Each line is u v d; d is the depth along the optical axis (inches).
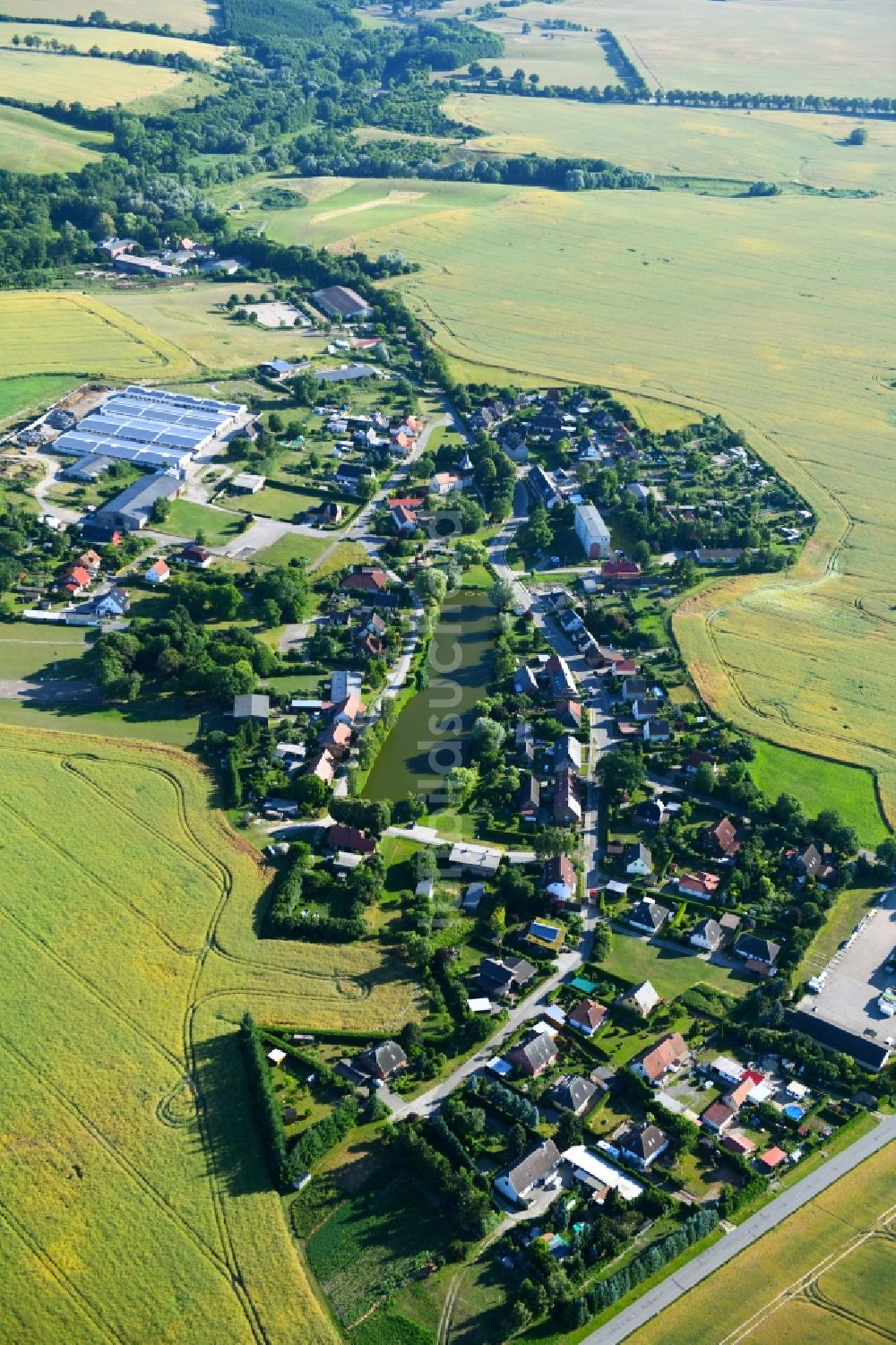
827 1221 6314.0
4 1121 6673.2
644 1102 6929.1
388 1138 6624.0
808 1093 7066.9
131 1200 6294.3
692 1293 5944.9
